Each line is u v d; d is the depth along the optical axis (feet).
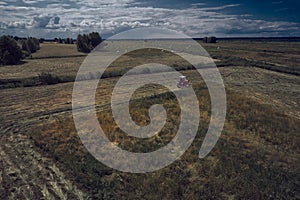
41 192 49.11
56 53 299.99
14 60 228.22
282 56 243.60
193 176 52.29
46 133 73.20
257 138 68.13
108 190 48.39
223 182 49.42
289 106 100.73
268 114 83.56
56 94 122.83
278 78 153.38
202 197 45.93
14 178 53.83
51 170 55.88
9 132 78.64
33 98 116.98
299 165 55.93
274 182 49.65
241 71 170.71
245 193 46.52
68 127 76.23
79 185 50.31
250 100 97.60
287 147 63.82
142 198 45.98
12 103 110.11
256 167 54.34
